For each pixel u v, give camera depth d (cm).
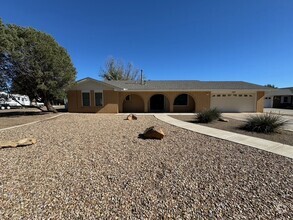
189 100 2092
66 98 2041
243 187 352
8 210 276
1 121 1260
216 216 268
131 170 425
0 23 1416
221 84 2195
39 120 1315
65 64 1719
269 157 524
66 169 429
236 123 1145
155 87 2036
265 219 262
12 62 1545
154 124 1109
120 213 273
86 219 258
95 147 604
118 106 1961
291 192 335
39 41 1600
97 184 358
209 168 441
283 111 2380
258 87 2053
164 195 322
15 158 501
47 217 261
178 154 540
